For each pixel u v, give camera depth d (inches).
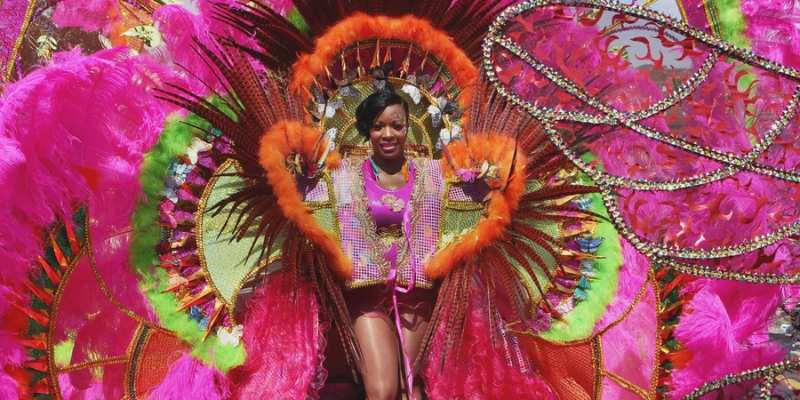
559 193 149.2
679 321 161.9
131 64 145.2
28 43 153.4
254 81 148.9
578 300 165.9
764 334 157.8
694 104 157.9
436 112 159.0
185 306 155.9
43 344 147.7
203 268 156.4
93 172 144.3
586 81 159.2
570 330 165.3
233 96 148.5
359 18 158.9
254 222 156.3
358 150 160.2
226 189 157.0
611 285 166.1
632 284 165.9
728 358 156.3
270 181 142.3
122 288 152.6
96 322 151.3
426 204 150.2
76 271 149.3
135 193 150.8
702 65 132.0
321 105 156.6
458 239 150.3
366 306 146.3
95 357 151.2
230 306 156.8
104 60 140.5
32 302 146.9
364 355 143.1
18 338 145.3
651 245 132.9
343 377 161.3
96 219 148.9
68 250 149.7
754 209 154.3
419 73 163.6
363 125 149.0
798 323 159.6
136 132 149.2
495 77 133.6
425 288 149.3
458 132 157.8
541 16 159.9
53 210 142.3
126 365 153.3
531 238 153.8
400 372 147.7
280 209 144.8
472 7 159.8
